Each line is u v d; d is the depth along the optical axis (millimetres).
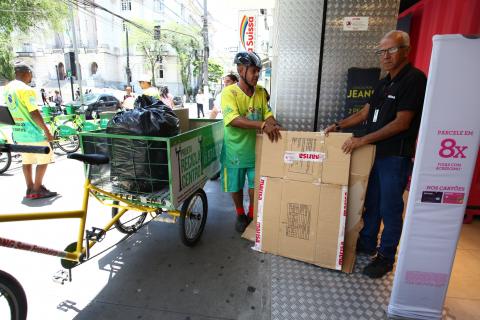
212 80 41219
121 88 35969
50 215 1857
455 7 3281
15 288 1655
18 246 1670
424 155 1687
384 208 2305
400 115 2035
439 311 1935
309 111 3068
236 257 2697
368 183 2518
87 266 2557
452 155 1662
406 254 1863
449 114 1609
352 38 2857
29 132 3805
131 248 2852
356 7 2785
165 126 2363
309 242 2543
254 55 2730
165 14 38031
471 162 1659
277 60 3092
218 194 4332
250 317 2010
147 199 2355
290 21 2926
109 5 34906
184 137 2461
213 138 3238
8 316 1877
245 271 2500
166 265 2584
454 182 1701
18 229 3131
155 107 2641
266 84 12383
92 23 34594
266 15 9109
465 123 1609
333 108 3020
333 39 2885
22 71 3719
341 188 2385
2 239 1578
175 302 2150
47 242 2898
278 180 2588
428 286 1897
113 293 2234
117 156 2395
